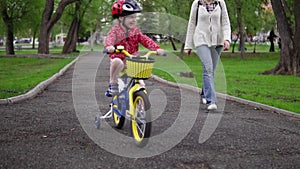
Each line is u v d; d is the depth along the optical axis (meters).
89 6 41.12
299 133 5.98
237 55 32.75
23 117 6.73
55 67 19.31
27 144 5.00
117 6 5.33
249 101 8.79
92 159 4.43
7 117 6.71
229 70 18.92
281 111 7.81
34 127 5.97
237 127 6.23
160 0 22.72
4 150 4.72
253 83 13.07
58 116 6.85
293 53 16.50
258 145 5.17
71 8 41.72
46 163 4.26
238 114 7.46
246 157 4.62
